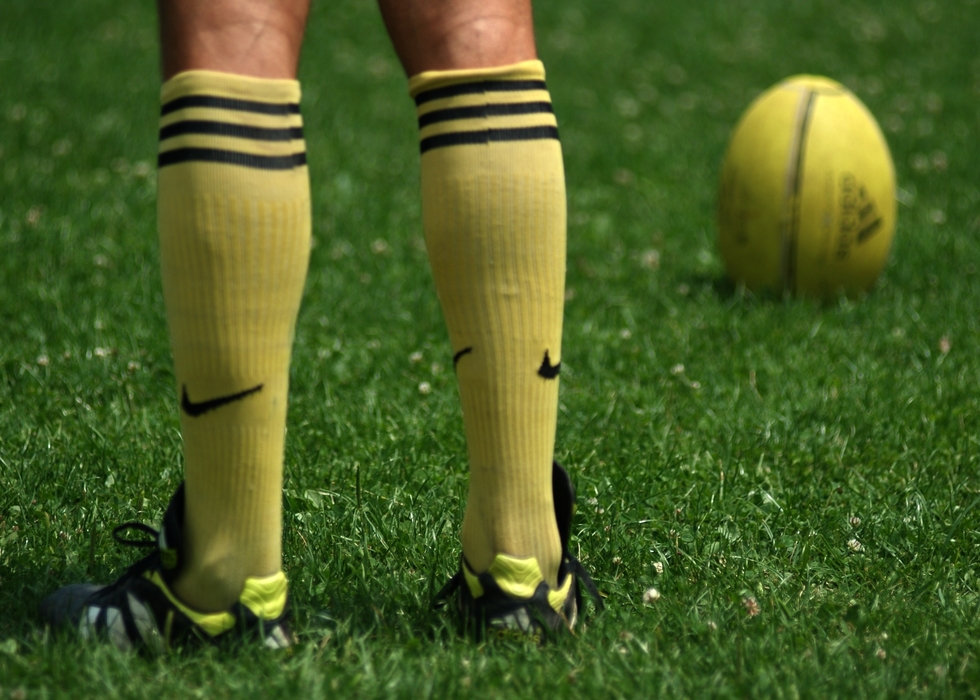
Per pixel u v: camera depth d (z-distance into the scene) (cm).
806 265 914
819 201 898
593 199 1266
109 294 863
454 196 355
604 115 1662
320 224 1099
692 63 1988
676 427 665
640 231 1143
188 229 332
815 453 621
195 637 367
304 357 759
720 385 732
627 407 694
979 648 392
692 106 1742
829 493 572
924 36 2116
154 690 341
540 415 370
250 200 331
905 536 520
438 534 500
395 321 852
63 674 352
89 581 447
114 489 554
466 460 603
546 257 361
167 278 342
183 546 364
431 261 367
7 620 407
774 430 652
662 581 463
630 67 1952
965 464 607
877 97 1753
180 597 367
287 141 341
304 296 890
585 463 603
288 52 345
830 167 899
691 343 815
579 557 489
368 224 1111
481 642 381
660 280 980
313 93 1698
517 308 360
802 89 940
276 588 369
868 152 914
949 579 472
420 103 365
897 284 968
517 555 376
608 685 354
